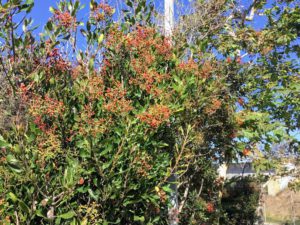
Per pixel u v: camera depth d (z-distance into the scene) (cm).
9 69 135
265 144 215
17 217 112
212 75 177
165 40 153
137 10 163
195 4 200
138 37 145
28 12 130
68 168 115
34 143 118
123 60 144
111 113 128
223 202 411
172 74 148
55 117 125
